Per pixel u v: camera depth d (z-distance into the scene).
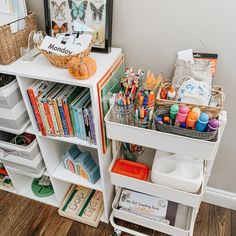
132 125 0.97
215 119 0.84
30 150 1.24
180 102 0.90
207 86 0.93
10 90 1.05
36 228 1.48
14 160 1.35
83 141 1.13
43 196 1.62
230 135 1.24
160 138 0.90
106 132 1.08
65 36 0.99
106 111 1.05
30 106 1.10
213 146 0.84
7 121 1.15
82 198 1.56
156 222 1.21
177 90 0.98
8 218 1.54
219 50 1.00
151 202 1.29
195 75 0.98
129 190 1.34
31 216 1.54
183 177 1.03
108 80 1.00
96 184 1.33
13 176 1.56
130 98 0.93
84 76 0.90
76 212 1.49
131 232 1.36
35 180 1.71
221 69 1.05
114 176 1.17
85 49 0.95
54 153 1.38
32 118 1.13
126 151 1.27
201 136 0.83
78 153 1.36
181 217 1.26
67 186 1.61
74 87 1.09
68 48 0.96
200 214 1.50
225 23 0.94
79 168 1.34
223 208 1.54
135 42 1.11
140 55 1.14
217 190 1.50
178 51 1.06
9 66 1.02
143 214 1.27
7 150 1.33
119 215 1.31
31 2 1.15
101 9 1.02
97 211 1.48
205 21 0.96
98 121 1.00
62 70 0.98
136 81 0.99
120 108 0.93
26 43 1.10
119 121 0.97
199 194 1.03
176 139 0.87
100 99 0.97
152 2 0.98
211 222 1.46
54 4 1.08
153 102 0.93
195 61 1.01
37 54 1.09
